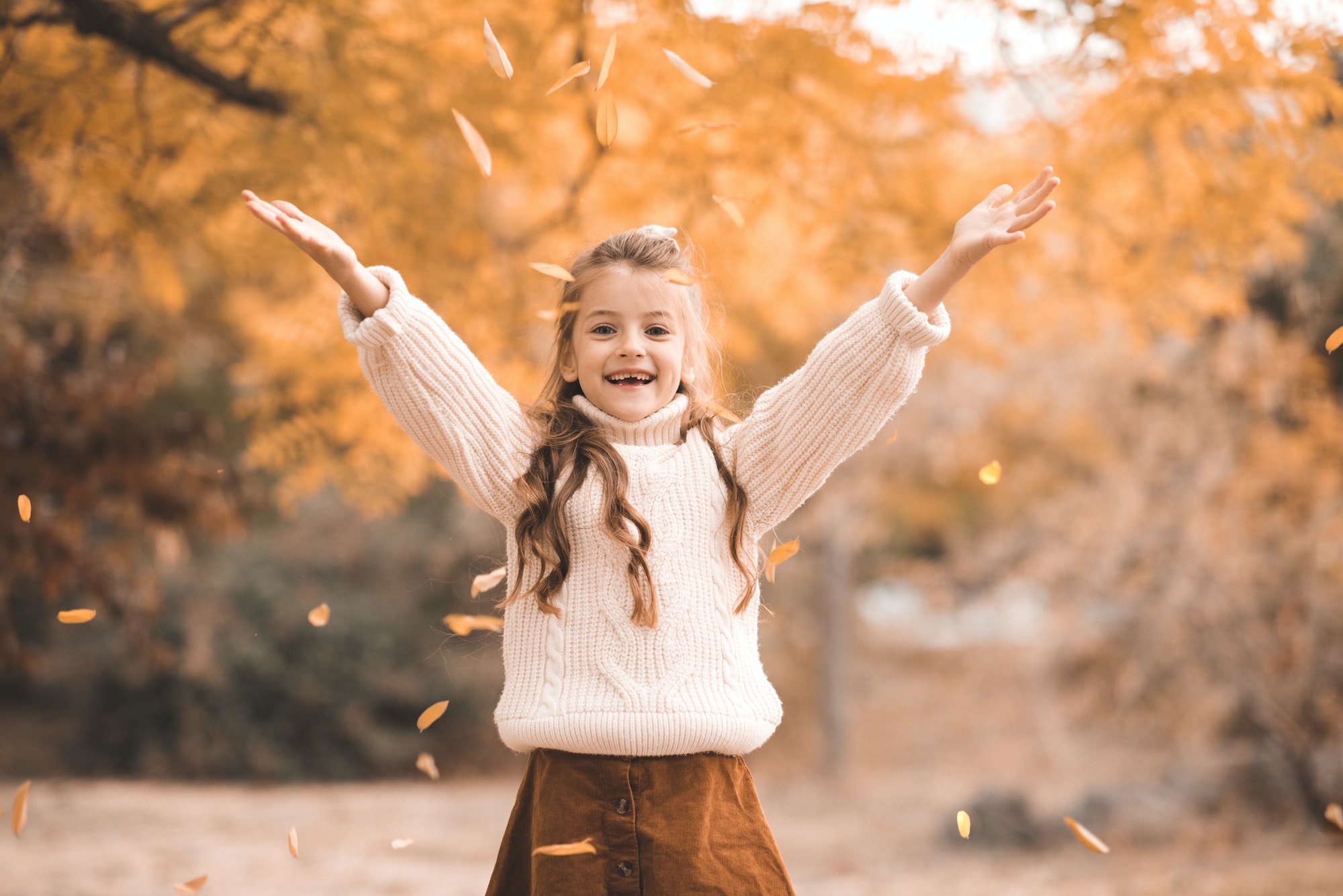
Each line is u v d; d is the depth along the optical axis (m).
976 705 14.54
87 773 12.71
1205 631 7.76
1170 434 8.04
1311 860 6.57
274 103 4.35
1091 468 11.68
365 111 4.51
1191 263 5.09
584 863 1.90
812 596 13.42
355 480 7.05
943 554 16.69
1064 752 11.01
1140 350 5.70
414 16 4.37
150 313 9.31
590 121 4.73
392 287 1.98
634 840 1.90
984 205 2.03
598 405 2.14
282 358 6.69
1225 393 7.77
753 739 2.00
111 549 6.06
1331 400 7.58
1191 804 8.18
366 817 9.57
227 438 13.05
